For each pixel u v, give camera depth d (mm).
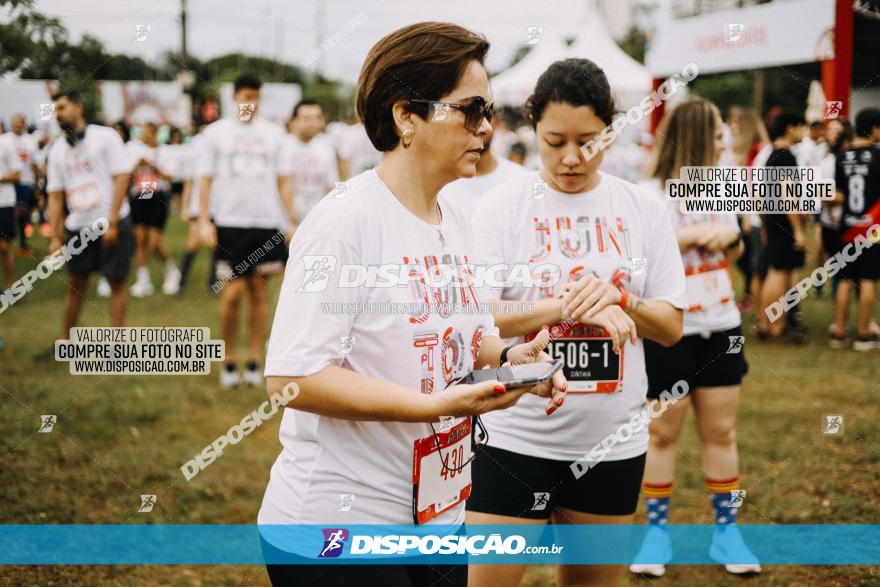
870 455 4238
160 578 2977
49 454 4160
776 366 6113
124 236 5977
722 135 3299
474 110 1576
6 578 2930
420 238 1605
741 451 4312
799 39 6871
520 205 2295
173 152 10609
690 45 8406
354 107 1666
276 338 1497
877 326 7262
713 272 3146
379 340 1538
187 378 5688
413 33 1576
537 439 2211
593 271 2262
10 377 5559
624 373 2236
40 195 8953
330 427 1552
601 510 2256
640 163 9312
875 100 10117
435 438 1629
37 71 6363
